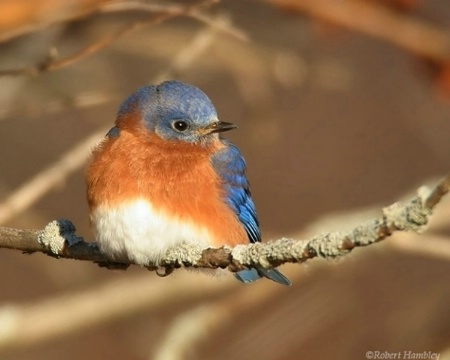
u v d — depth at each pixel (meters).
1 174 15.59
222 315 13.36
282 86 16.52
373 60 16.72
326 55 15.59
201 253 9.32
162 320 14.65
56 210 15.64
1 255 15.38
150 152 10.65
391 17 11.62
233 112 16.30
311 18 12.02
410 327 14.20
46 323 13.21
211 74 15.43
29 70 10.94
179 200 10.38
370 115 16.77
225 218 10.65
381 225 7.77
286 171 16.44
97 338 14.60
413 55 12.34
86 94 13.64
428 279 14.67
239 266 8.83
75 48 14.59
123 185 10.37
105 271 15.23
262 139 14.99
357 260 13.71
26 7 10.84
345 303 14.58
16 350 14.08
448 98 12.28
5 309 13.21
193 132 10.94
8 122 15.88
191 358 13.23
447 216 12.27
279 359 14.36
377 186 16.36
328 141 16.70
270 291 13.52
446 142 16.38
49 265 15.07
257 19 14.98
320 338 14.45
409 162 16.45
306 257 8.27
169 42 14.77
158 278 13.58
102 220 10.34
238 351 14.41
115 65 15.35
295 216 16.12
